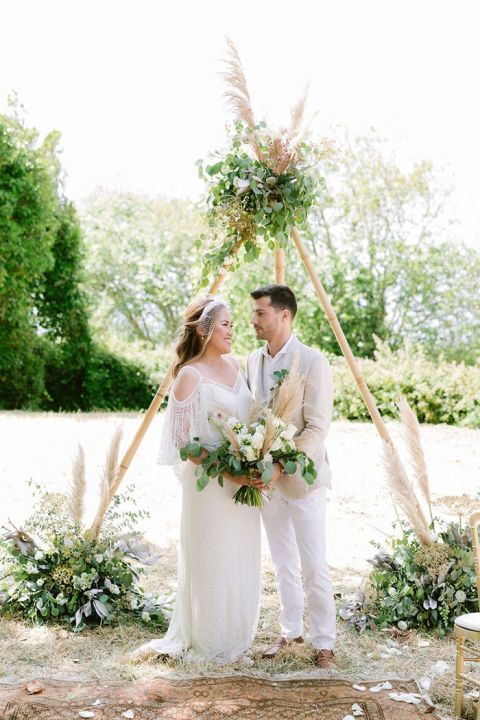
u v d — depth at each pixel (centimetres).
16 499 677
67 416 1274
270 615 423
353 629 397
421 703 309
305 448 346
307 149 392
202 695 314
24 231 1496
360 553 547
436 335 1994
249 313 1678
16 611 410
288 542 371
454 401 1317
